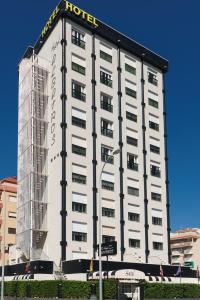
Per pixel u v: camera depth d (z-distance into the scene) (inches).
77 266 1835.6
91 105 2277.3
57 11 2308.1
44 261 1924.2
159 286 1753.2
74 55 2278.5
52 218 2069.4
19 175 2336.4
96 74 2357.3
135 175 2389.3
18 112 2495.1
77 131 2172.7
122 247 2196.1
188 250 4037.9
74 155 2126.0
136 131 2477.9
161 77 2755.9
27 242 2070.6
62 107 2150.6
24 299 1724.9
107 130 2325.3
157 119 2632.9
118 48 2527.1
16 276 2053.4
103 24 2450.8
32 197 2094.0
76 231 2030.0
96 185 2178.9
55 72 2256.4
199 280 2445.9
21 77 2506.2
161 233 2425.0
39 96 2265.0
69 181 2070.6
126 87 2504.9
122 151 2357.3
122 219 2240.4
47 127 2237.9
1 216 2984.7
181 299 1784.0
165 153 2603.3
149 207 2404.0
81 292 1552.7
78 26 2345.0
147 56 2662.4
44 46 2418.8
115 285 1552.7
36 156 2170.3
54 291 1647.4
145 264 2107.5
